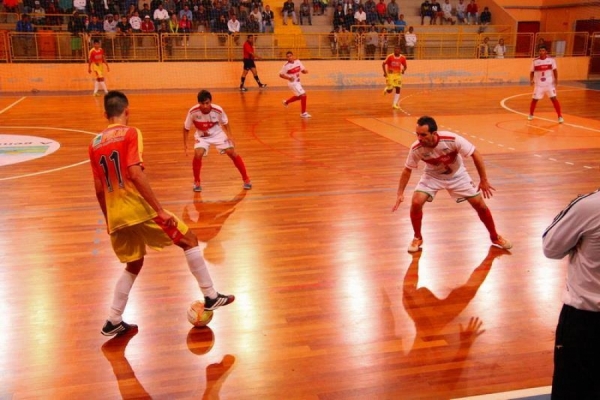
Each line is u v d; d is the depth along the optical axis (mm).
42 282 4684
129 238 3715
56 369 3465
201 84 21562
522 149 10156
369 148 10297
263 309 4246
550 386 3258
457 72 24000
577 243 2352
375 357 3600
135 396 3201
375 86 22406
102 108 15609
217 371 3445
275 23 24391
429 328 3973
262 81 22109
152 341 3793
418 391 3234
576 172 8492
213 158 9484
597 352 2357
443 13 26234
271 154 9781
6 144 10562
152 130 12203
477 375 3395
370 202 6969
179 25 21859
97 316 4133
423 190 5285
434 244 5570
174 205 6867
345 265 5070
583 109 15516
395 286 4652
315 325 4012
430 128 4875
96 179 3715
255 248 5465
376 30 24031
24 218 6285
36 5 21438
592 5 25672
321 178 8148
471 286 4652
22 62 20109
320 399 3166
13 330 3926
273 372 3434
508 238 5730
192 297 4441
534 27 28484
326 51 23000
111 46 20672
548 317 4145
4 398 3174
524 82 24391
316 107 16000
